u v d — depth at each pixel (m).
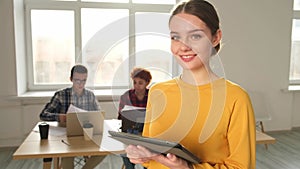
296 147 3.75
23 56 3.85
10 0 3.48
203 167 0.69
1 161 3.24
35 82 4.03
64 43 3.98
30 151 1.76
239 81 4.29
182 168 0.67
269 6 4.22
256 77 4.34
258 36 4.25
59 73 4.04
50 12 3.90
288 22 4.33
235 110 0.73
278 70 4.40
